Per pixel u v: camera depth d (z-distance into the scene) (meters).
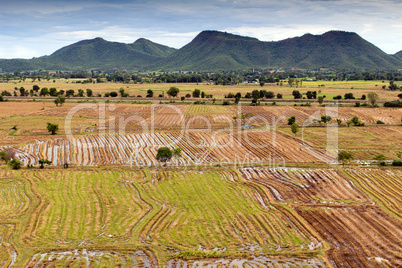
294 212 61.16
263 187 72.38
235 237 53.38
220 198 67.31
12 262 46.75
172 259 47.75
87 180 76.62
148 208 63.03
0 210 61.72
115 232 54.56
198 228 55.91
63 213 60.59
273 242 52.03
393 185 73.88
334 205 64.12
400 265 45.91
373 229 55.25
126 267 45.97
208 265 46.25
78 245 50.94
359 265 46.12
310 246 50.97
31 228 55.41
